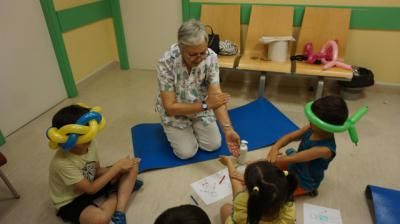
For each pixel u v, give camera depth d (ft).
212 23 8.69
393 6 7.40
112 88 9.11
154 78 9.84
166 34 9.81
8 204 4.77
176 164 5.52
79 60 8.97
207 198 4.78
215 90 5.13
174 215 2.36
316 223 4.29
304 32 8.02
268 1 8.18
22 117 7.13
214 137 5.67
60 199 4.19
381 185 4.98
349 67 6.97
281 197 2.84
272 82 9.14
